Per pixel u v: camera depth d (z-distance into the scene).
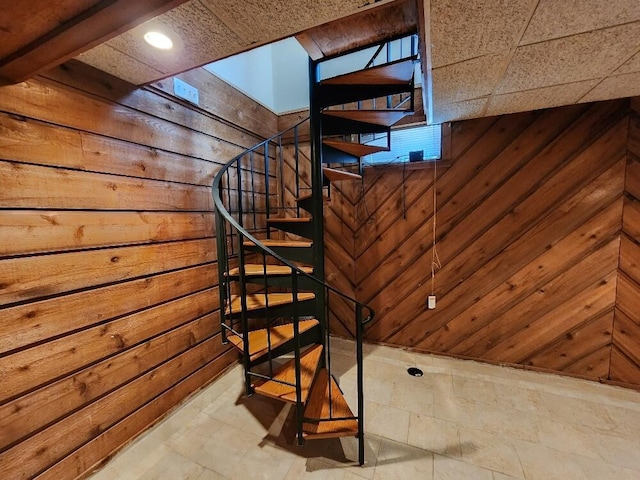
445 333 2.69
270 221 2.36
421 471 1.51
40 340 1.35
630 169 2.04
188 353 2.14
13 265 1.26
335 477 1.49
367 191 2.86
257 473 1.53
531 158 2.28
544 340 2.38
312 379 1.77
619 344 2.17
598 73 1.58
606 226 2.13
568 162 2.18
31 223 1.31
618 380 2.19
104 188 1.60
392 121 2.18
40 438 1.35
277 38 1.28
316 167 2.09
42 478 1.35
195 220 2.21
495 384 2.26
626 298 2.12
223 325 1.89
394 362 2.62
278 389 1.63
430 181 2.61
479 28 1.19
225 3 1.04
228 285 1.94
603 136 2.08
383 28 1.54
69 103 1.45
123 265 1.70
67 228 1.44
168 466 1.58
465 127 2.44
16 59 1.09
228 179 2.51
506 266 2.44
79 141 1.49
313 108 2.03
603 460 1.55
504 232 2.41
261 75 3.15
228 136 2.55
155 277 1.89
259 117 2.95
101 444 1.59
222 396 2.20
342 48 1.77
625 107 2.01
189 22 1.16
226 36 1.26
